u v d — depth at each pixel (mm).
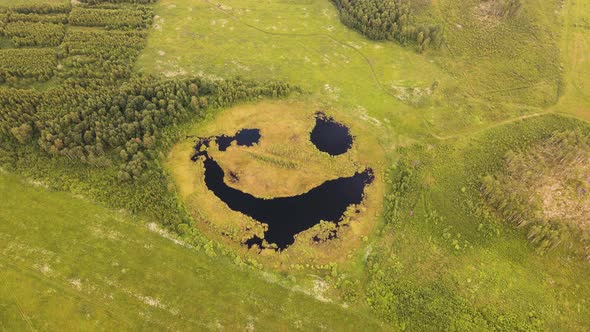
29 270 60875
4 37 95875
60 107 79938
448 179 74562
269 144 81875
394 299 59688
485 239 65812
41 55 90812
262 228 68625
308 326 57312
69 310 57156
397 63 98438
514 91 90562
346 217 70375
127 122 78500
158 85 85062
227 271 62375
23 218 67125
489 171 74938
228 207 71500
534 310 58094
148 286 60125
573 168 73500
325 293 60562
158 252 63906
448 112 87125
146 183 72062
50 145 72938
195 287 60406
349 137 83312
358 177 76688
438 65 97750
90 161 72250
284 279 61906
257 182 75500
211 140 82312
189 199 72125
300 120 86375
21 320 56000
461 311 58031
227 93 87562
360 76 95625
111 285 59969
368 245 66500
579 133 77938
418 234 67000
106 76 87688
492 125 84250
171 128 81750
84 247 64062
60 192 70562
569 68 94125
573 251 63594
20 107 77375
